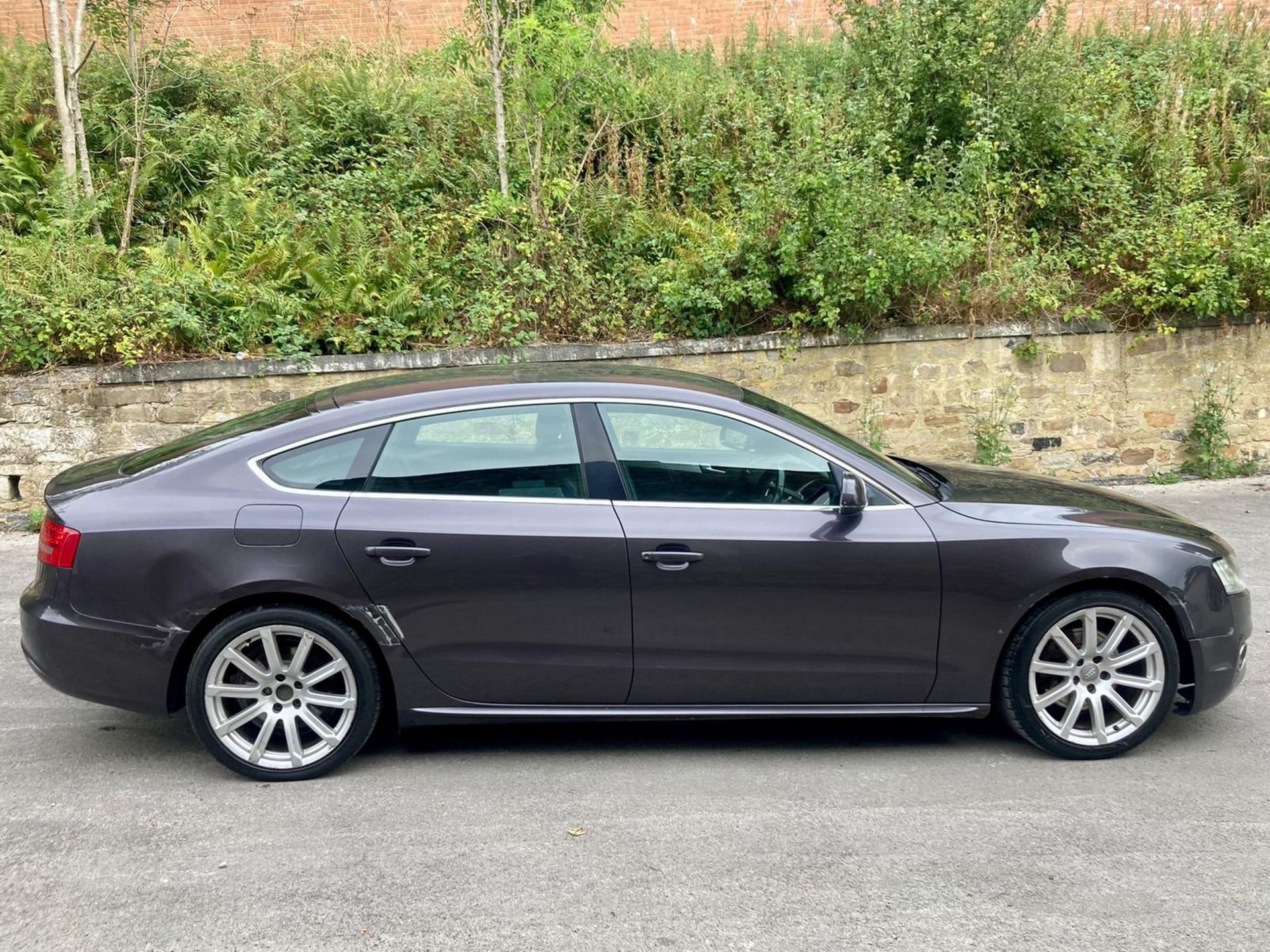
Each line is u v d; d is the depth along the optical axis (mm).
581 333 9273
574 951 2961
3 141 10664
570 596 3973
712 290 9125
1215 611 4180
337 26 14086
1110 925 3078
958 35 10516
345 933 3043
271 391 8555
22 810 3803
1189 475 9602
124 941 3000
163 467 4098
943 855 3477
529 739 4488
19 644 5652
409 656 3975
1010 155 10539
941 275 9047
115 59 11570
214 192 10555
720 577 3990
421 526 3936
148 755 4305
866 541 4035
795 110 10367
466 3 13930
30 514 8305
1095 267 9453
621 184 10977
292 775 4023
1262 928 3064
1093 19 13969
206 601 3873
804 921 3100
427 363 8742
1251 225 10102
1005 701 4188
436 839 3590
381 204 10438
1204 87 11930
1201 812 3777
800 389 9125
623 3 11508
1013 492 4484
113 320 8414
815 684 4117
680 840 3584
